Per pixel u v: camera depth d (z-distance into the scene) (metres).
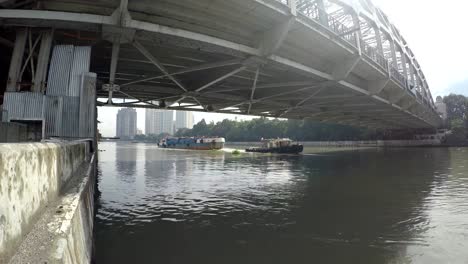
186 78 24.86
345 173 32.66
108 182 26.31
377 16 30.00
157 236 12.12
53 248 2.58
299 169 36.91
